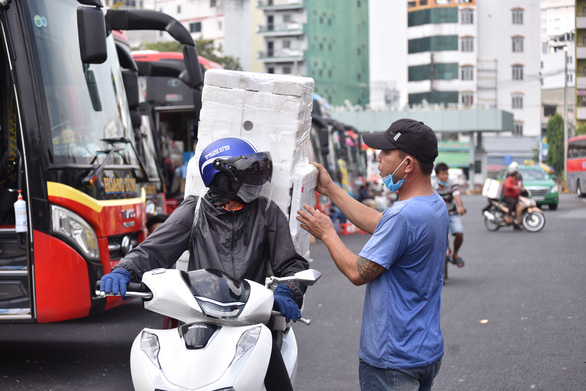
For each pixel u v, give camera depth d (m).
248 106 4.30
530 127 79.62
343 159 27.77
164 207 12.62
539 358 6.78
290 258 4.03
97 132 7.09
